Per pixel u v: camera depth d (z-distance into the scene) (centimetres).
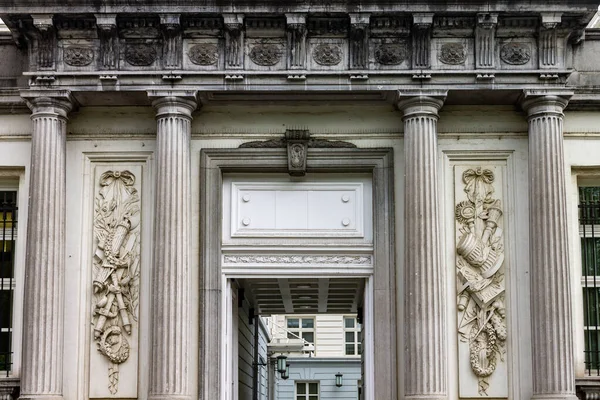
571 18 2400
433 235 2378
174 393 2322
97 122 2531
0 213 2589
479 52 2417
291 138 2505
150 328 2408
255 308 3569
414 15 2377
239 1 2366
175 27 2392
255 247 2522
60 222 2412
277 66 2427
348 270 2520
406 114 2436
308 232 2531
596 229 2556
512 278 2462
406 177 2420
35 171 2409
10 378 2412
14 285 2550
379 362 2430
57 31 2428
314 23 2422
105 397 2427
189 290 2398
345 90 2417
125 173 2519
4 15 2383
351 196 2547
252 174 2555
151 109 2530
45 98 2420
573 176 2544
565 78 2416
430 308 2345
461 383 2423
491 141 2519
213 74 2406
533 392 2364
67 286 2459
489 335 2436
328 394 7519
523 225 2478
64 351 2433
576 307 2491
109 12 2378
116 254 2475
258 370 4553
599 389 2391
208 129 2527
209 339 2434
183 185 2408
